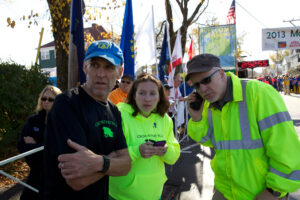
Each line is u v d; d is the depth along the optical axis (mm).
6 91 4707
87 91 1464
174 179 3938
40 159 2258
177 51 5676
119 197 1941
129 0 3629
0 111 4750
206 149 5883
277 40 12547
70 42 2682
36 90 5430
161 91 2170
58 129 1229
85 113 1346
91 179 1225
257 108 1543
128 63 3723
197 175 4098
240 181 1604
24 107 5020
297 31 12312
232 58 8359
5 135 4707
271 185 1438
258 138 1547
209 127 1889
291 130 1412
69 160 1156
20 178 4008
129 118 2064
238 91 1601
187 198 3270
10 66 5051
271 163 1475
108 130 1441
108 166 1274
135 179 1914
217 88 1612
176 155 2156
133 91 2135
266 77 25000
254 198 1590
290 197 3242
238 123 1608
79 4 2678
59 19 5199
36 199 2262
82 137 1249
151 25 4508
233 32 8305
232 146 1633
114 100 4055
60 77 5398
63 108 1283
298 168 1378
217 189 1863
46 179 1258
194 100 1947
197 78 1645
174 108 5379
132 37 3668
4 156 4867
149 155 1803
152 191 1998
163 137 2143
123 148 1561
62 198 1237
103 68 1459
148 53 4551
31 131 2379
